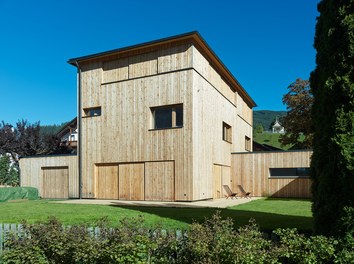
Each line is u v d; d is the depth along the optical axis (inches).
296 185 698.8
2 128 1182.9
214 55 648.4
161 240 161.3
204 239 147.5
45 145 1179.9
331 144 157.0
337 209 154.0
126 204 506.3
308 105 1042.1
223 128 767.7
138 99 622.2
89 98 682.8
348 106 155.3
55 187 735.1
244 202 537.3
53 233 177.6
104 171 655.8
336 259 139.2
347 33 158.7
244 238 142.7
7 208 439.5
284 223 259.6
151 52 615.2
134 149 618.8
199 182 583.2
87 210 398.9
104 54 649.6
